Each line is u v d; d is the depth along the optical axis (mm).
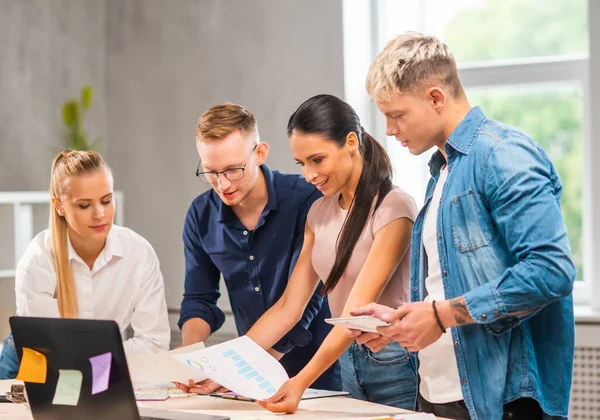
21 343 1624
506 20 4000
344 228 2088
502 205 1659
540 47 3936
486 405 1722
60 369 1589
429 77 1769
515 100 3969
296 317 2250
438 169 1943
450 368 1812
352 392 2199
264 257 2514
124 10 4496
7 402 2023
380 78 1795
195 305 2582
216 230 2559
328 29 3986
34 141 4215
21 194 3693
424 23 4117
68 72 4395
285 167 4102
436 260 1847
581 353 3523
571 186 3871
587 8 3539
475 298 1634
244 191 2346
